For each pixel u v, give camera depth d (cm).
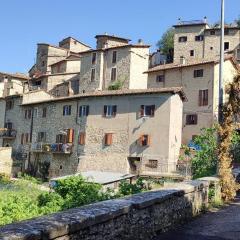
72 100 4672
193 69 4747
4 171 5069
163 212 907
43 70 7956
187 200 1079
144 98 4100
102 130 4325
